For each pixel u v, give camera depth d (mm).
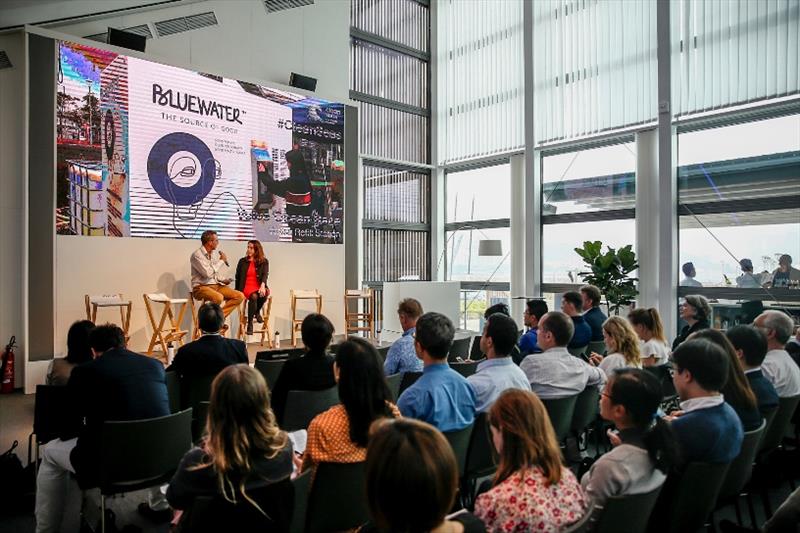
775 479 3332
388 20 9758
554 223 8617
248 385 1681
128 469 2438
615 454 1796
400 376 3482
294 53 8227
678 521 2021
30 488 3027
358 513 1986
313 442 1922
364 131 9422
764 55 6375
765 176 6465
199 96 7023
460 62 9938
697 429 2047
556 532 1431
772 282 6410
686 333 4605
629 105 7551
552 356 3104
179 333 6176
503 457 1559
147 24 6797
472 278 9938
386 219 9734
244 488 1593
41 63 5812
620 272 7125
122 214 6383
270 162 7695
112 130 6309
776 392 2896
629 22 7543
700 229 7000
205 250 6559
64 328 5941
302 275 8016
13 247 5820
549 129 8477
